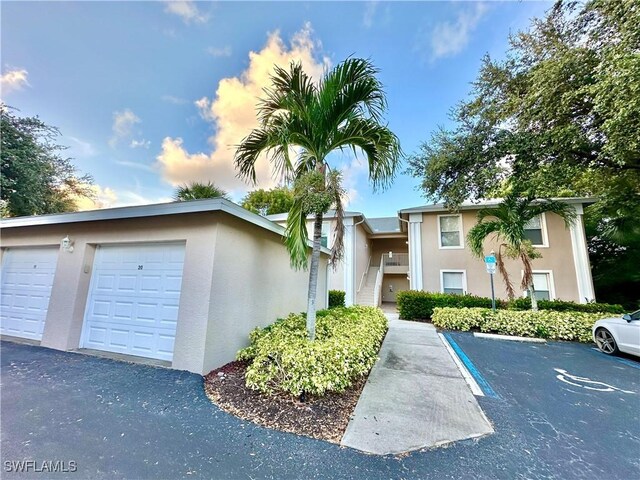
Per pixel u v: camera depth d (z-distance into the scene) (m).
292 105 4.26
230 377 3.92
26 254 6.15
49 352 4.90
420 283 11.78
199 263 4.29
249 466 2.18
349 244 13.10
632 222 9.78
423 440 2.61
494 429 2.84
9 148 9.91
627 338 5.49
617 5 5.57
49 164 11.34
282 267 6.57
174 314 4.57
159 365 4.30
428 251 11.95
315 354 3.46
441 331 8.25
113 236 5.11
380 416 3.06
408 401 3.48
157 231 4.72
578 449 2.52
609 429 2.88
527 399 3.61
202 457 2.28
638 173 8.27
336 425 2.84
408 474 2.13
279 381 3.54
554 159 7.60
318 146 4.57
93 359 4.55
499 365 5.08
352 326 5.30
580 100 6.61
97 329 5.12
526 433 2.77
